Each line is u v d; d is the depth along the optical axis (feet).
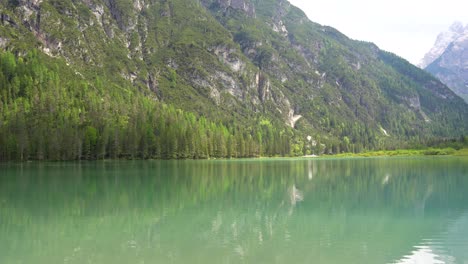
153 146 640.58
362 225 154.92
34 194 236.43
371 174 383.45
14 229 148.87
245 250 120.78
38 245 126.62
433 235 138.82
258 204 203.51
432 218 168.55
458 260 112.06
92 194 237.04
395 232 143.43
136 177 338.34
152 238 134.72
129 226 152.87
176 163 565.94
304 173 394.32
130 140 614.34
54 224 157.07
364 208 192.65
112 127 630.74
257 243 128.26
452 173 388.98
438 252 118.83
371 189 266.16
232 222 160.35
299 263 108.99
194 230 146.30
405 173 392.47
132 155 613.11
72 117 643.04
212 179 326.24
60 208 190.80
